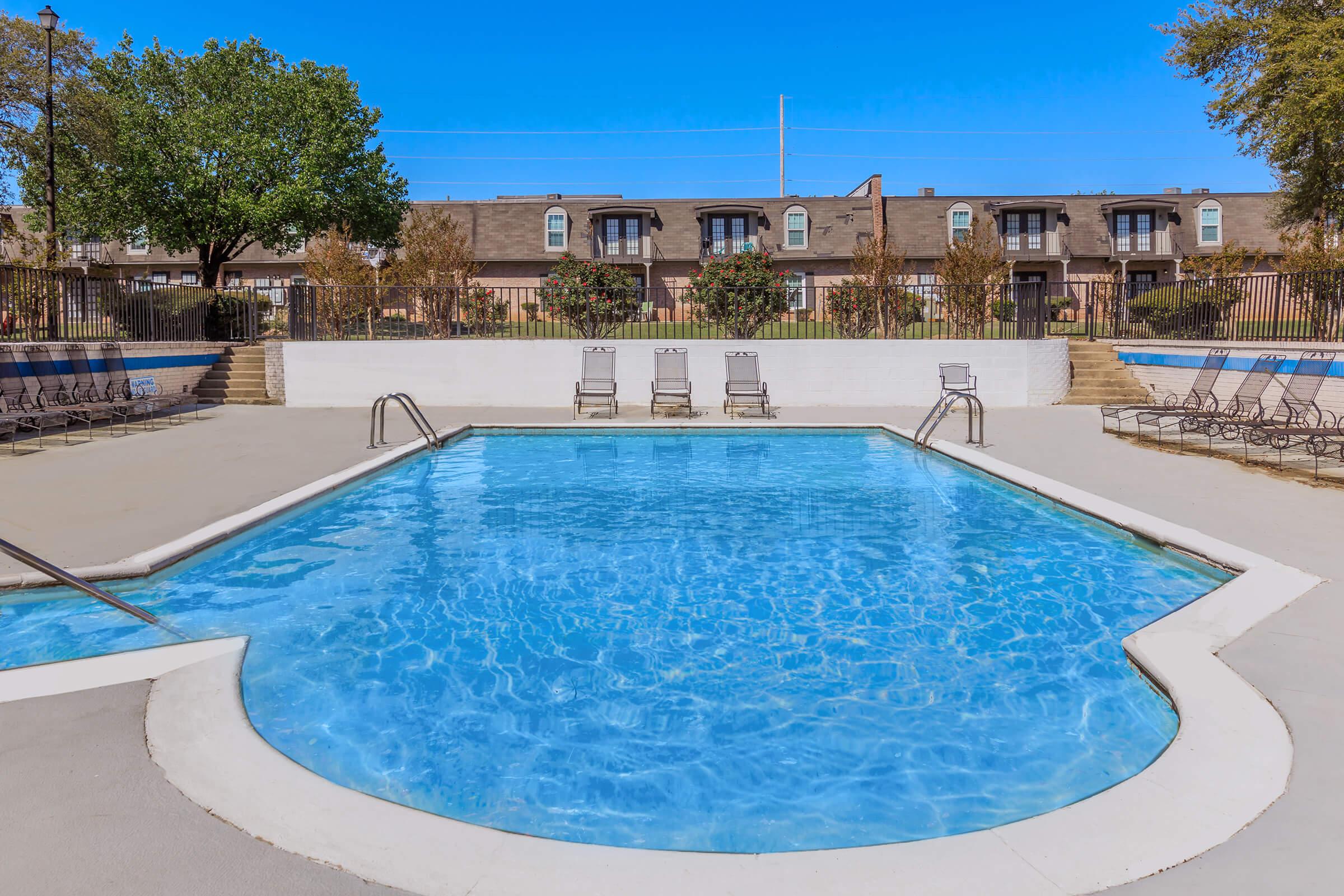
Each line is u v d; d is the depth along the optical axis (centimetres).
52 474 914
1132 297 1859
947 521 793
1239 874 242
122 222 2659
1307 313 1296
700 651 486
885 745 372
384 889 241
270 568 640
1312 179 1800
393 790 336
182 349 1639
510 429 1384
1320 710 346
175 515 721
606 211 3425
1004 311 1683
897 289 1755
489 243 3478
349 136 2773
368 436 1249
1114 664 457
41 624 510
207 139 2566
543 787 338
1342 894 232
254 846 263
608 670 460
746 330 1791
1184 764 306
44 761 317
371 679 445
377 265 3045
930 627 521
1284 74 1591
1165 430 1241
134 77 2639
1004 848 260
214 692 387
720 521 798
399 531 761
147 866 251
